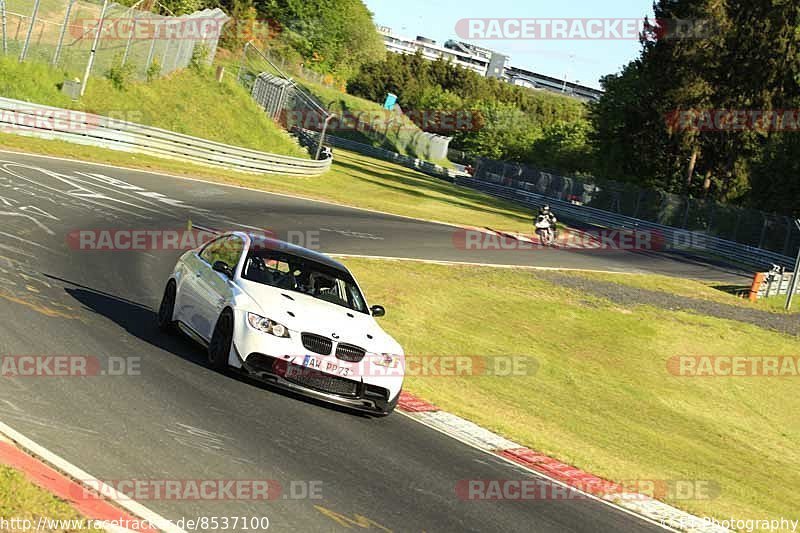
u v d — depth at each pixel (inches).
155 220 1011.9
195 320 468.1
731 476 676.7
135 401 352.8
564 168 4394.7
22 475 240.7
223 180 1571.1
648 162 3567.9
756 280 1770.4
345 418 421.7
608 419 793.6
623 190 3014.3
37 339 414.6
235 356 421.7
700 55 3289.9
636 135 3523.6
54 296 525.7
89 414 322.3
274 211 1384.1
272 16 4389.8
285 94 2496.3
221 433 340.5
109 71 1771.7
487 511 335.3
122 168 1333.7
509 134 4891.7
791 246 2573.8
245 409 383.9
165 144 1608.0
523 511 349.4
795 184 3147.1
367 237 1392.7
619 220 2790.4
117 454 288.0
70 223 843.4
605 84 3870.6
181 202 1200.8
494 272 1375.5
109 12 1840.6
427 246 1480.1
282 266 474.3
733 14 3280.0
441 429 470.9
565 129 4692.4
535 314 1158.3
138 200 1106.1
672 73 3356.3
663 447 724.7
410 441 417.4
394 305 984.3
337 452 358.6
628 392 939.3
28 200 881.5
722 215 2743.6
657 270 1918.1
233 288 446.6
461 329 979.3
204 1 3383.4
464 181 3447.3
